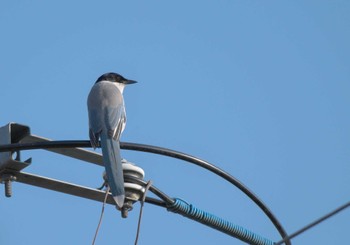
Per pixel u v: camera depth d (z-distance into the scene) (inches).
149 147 517.7
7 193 494.9
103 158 528.7
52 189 513.3
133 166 520.4
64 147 489.4
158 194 522.0
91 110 598.2
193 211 524.1
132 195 516.7
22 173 499.2
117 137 581.9
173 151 510.3
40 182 504.1
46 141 487.8
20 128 511.2
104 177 527.5
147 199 524.1
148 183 519.2
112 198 519.5
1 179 498.3
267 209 529.7
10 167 494.3
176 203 522.0
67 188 510.3
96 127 576.7
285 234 529.3
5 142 503.8
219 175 516.7
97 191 515.2
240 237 537.3
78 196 519.2
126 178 518.3
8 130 504.1
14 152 503.8
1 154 493.4
